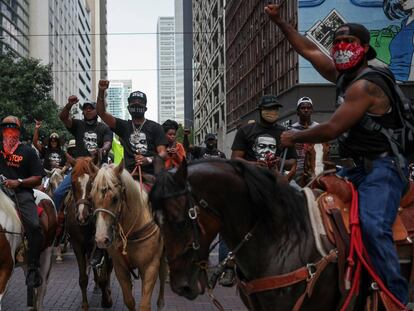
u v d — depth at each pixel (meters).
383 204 3.38
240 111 42.84
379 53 25.25
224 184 3.42
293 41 4.38
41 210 6.51
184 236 3.23
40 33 71.56
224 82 51.62
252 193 3.45
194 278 3.27
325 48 24.83
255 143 6.57
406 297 3.40
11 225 5.73
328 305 3.45
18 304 7.56
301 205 3.54
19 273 9.83
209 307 7.34
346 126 3.31
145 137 6.86
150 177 6.55
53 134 12.13
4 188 6.00
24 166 6.23
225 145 50.34
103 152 7.65
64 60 86.81
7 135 6.21
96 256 6.27
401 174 3.48
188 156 12.60
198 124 78.50
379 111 3.40
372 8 25.17
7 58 29.27
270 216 3.46
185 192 3.26
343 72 3.63
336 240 3.38
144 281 5.79
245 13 40.22
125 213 5.59
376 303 3.39
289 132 3.53
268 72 32.47
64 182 8.20
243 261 3.54
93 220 5.77
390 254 3.31
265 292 3.43
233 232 3.51
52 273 9.74
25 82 28.00
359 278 3.39
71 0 97.12
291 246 3.42
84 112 8.17
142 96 6.90
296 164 6.45
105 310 7.21
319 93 25.12
